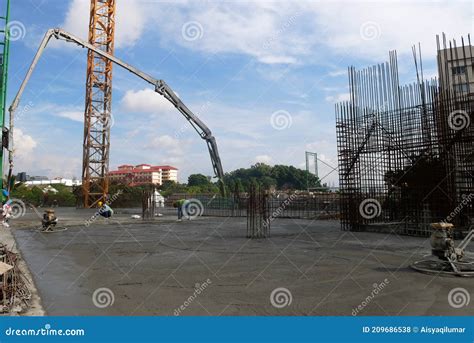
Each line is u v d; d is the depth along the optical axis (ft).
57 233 60.85
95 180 139.33
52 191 186.70
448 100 54.08
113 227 72.74
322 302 21.76
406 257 36.88
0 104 74.33
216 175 129.80
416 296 22.95
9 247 43.39
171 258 36.83
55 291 24.22
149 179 333.42
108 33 141.90
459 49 77.71
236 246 45.50
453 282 26.45
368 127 65.31
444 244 29.78
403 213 61.00
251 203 58.75
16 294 22.30
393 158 65.16
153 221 89.04
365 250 41.68
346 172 65.46
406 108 60.75
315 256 37.73
